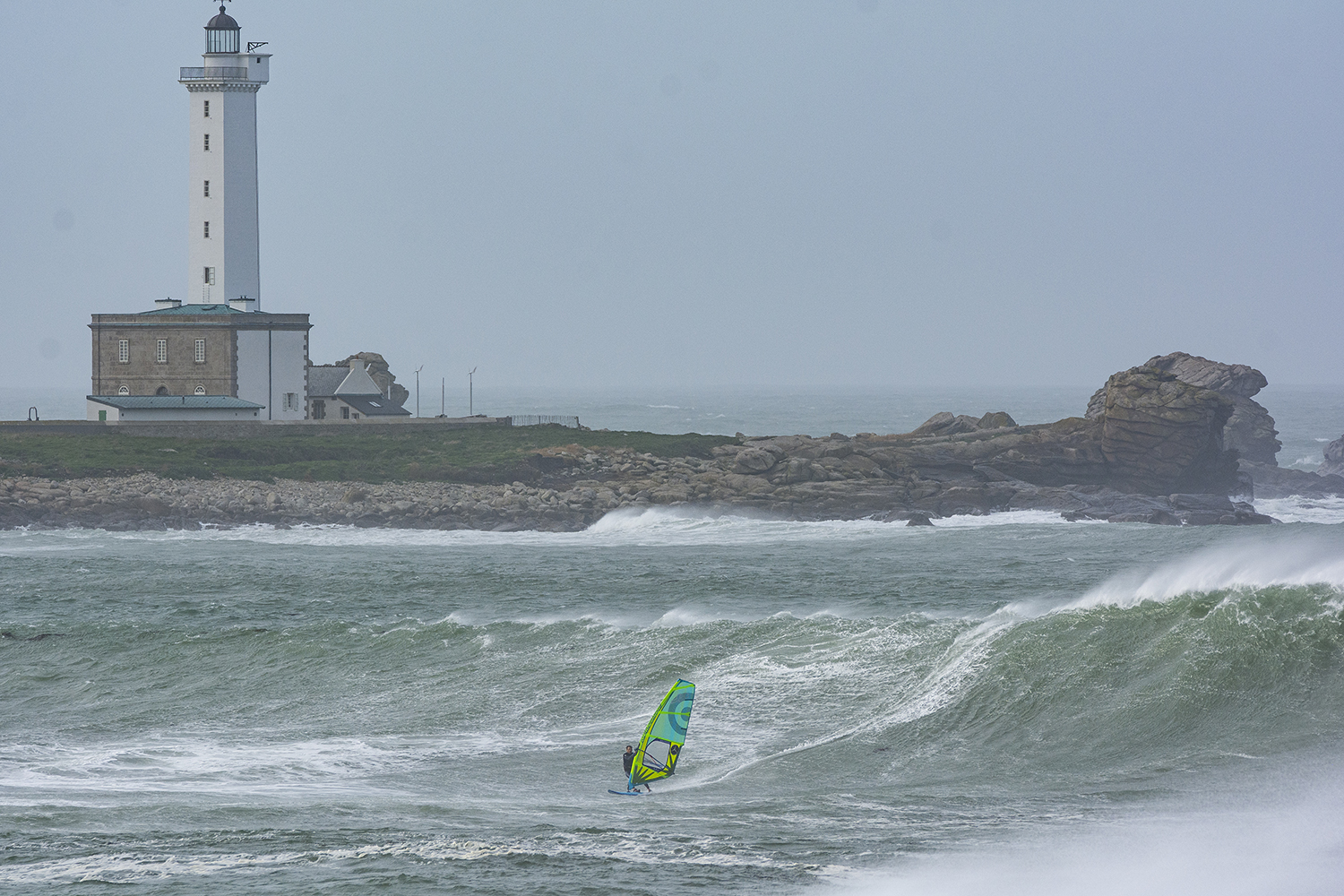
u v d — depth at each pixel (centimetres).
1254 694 8319
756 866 5947
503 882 5728
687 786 8219
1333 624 8675
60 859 6294
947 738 8675
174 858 6272
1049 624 9688
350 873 5950
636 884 5650
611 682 10894
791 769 8394
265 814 7456
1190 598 9556
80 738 10062
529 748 9362
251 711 10856
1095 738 8281
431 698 10900
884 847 6259
